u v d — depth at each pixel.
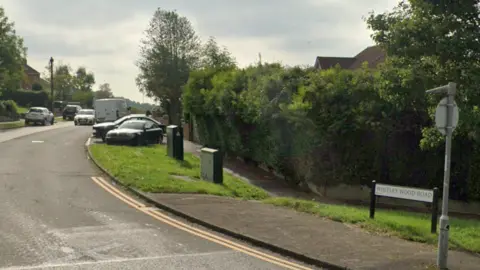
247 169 21.84
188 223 9.81
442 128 7.23
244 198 13.80
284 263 7.38
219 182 15.96
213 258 7.38
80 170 16.70
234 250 7.93
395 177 16.55
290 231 9.05
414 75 10.70
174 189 13.09
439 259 7.09
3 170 15.96
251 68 24.59
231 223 9.55
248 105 20.94
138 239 8.29
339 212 10.63
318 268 7.26
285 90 19.34
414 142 16.28
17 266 6.59
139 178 14.23
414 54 10.67
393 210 14.52
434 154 15.98
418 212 14.58
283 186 18.55
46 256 7.09
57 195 12.09
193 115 30.53
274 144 19.34
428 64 10.86
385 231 9.17
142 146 25.70
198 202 11.66
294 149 18.41
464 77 10.34
